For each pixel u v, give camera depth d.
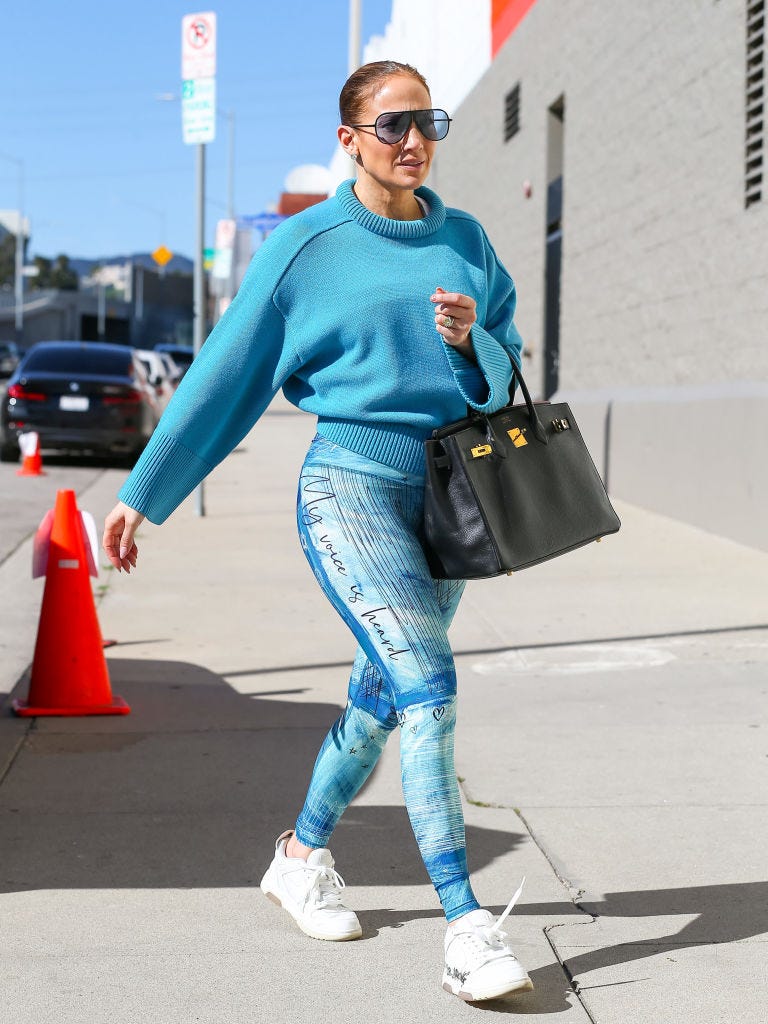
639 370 11.93
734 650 6.34
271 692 5.67
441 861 2.88
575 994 2.90
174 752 4.80
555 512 3.03
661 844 3.86
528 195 16.05
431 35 22.36
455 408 3.02
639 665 6.07
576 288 13.91
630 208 12.03
